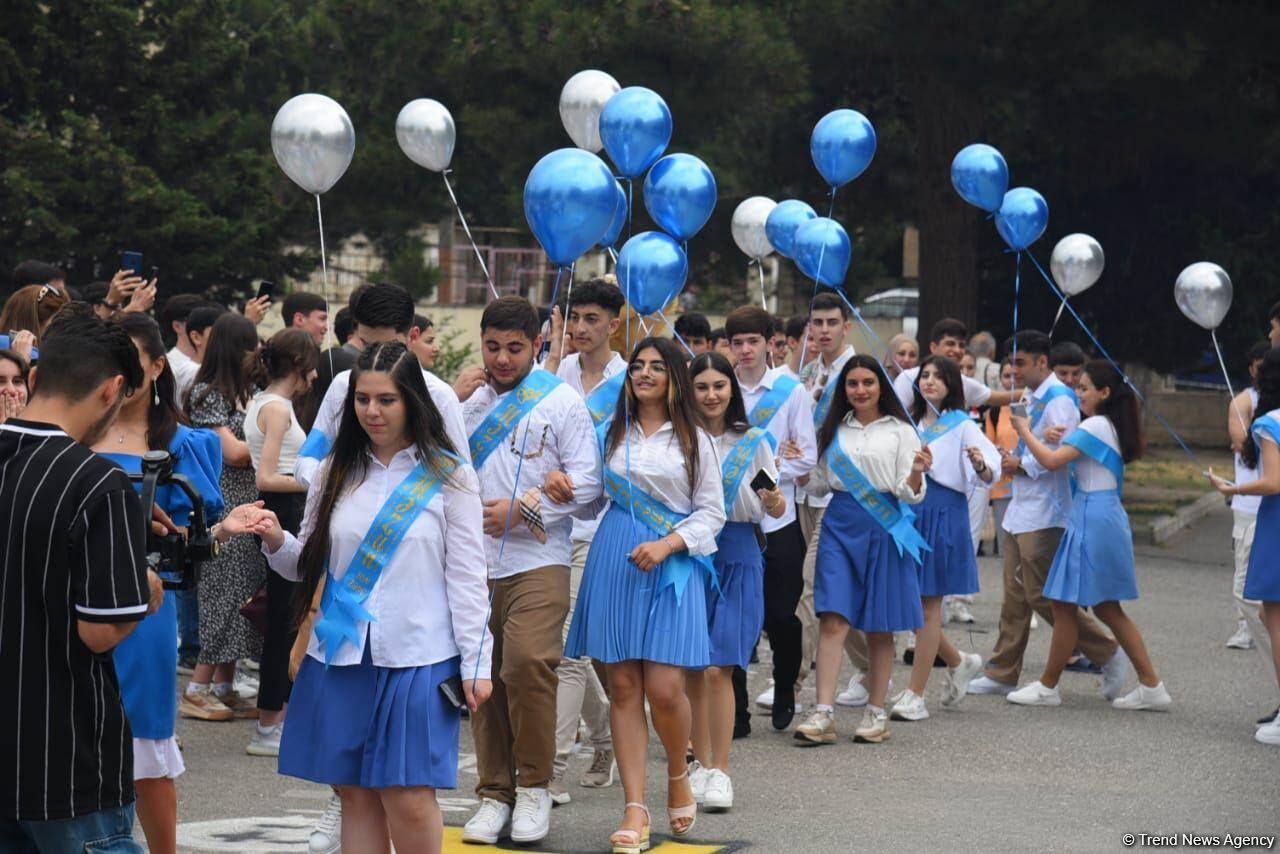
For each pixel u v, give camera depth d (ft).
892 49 83.46
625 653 27.89
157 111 87.04
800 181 106.01
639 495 28.45
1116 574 41.32
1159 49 79.51
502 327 28.45
